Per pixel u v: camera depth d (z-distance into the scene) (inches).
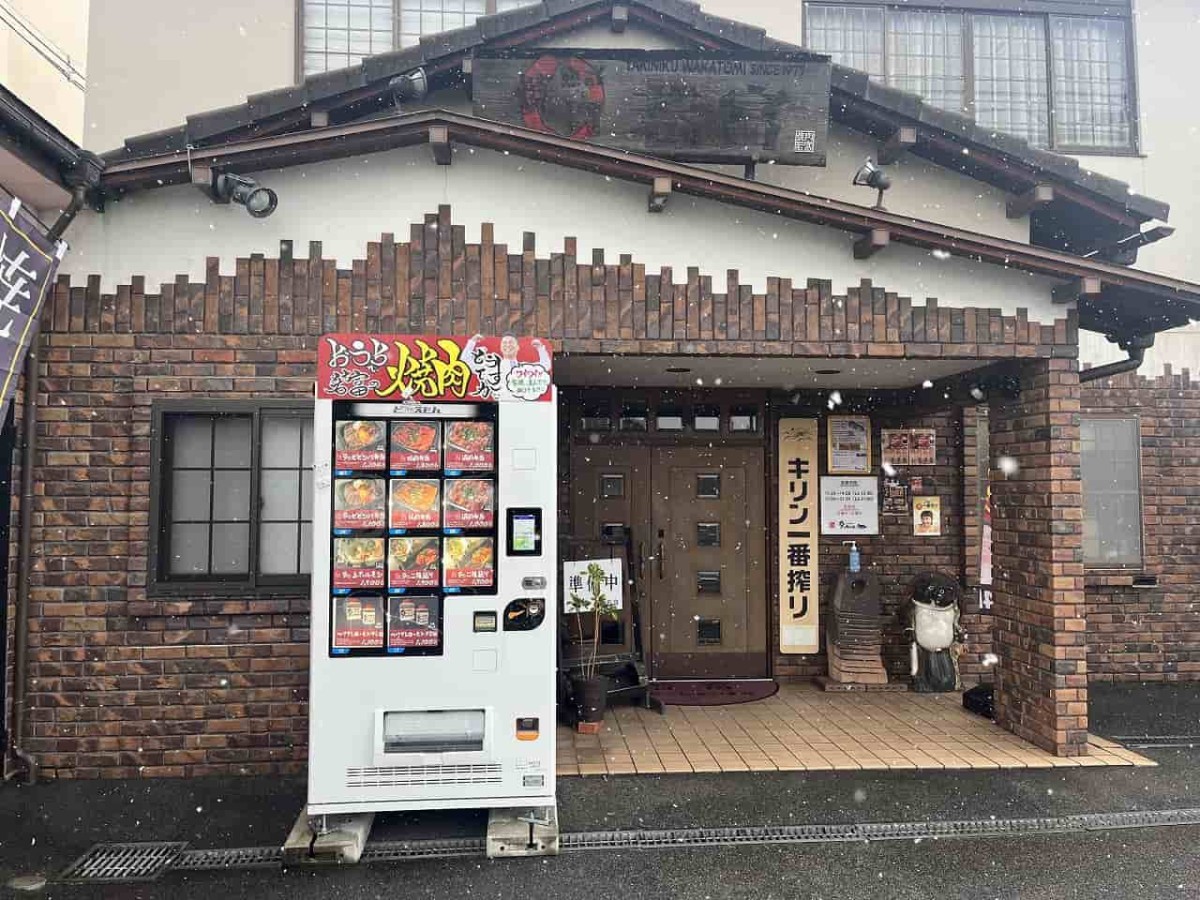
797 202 220.8
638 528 317.7
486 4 342.6
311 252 226.1
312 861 171.2
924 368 268.7
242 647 220.8
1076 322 243.4
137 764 218.1
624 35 291.6
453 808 175.8
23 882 162.9
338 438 177.0
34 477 220.2
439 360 179.8
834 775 219.6
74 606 218.8
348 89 251.3
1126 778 218.4
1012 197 289.1
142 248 223.8
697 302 233.6
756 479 323.3
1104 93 361.4
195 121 243.1
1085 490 328.2
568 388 315.6
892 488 325.7
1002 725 260.4
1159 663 326.6
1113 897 158.1
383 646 175.5
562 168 231.6
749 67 262.7
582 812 195.3
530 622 178.2
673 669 317.4
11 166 194.4
